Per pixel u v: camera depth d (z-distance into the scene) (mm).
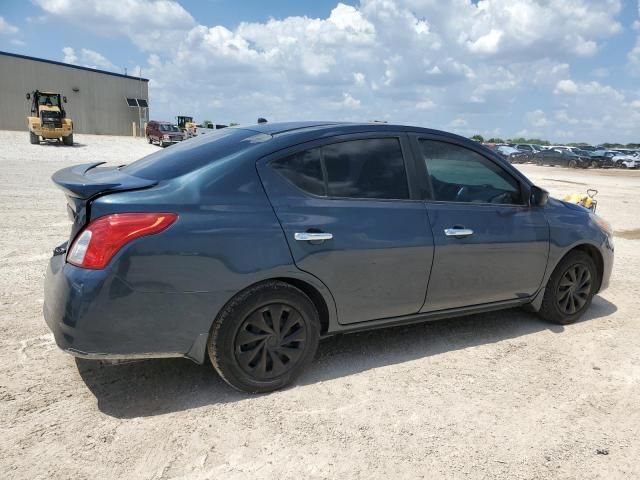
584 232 4594
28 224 8289
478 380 3580
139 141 45188
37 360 3545
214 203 3008
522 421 3098
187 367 3549
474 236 3900
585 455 2795
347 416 3057
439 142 3947
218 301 2988
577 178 28797
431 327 4539
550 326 4680
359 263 3406
